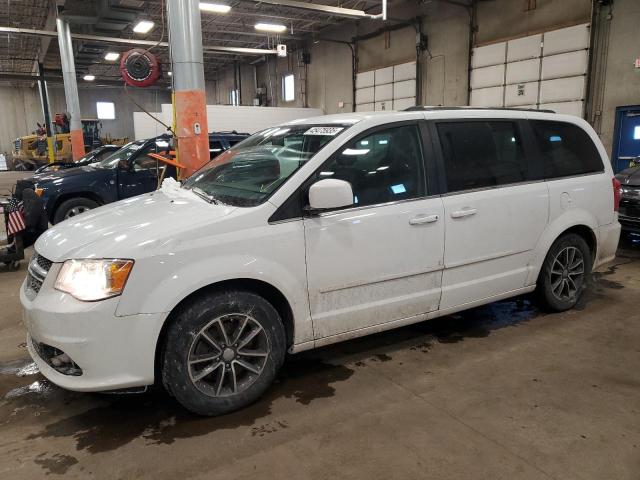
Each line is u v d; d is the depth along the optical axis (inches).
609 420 96.3
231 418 99.6
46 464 85.9
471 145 128.3
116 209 118.4
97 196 290.4
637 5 411.2
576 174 148.5
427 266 119.6
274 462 85.3
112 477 82.1
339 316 109.9
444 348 131.7
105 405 106.1
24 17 737.6
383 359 125.9
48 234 109.0
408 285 118.3
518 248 136.1
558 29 465.7
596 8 434.3
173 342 93.1
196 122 253.3
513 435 91.9
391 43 667.4
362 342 136.9
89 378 88.9
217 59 1051.9
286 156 114.6
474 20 548.1
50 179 283.4
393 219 113.0
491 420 97.0
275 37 824.9
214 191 117.6
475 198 125.6
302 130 123.7
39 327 90.1
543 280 147.0
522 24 501.4
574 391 107.8
